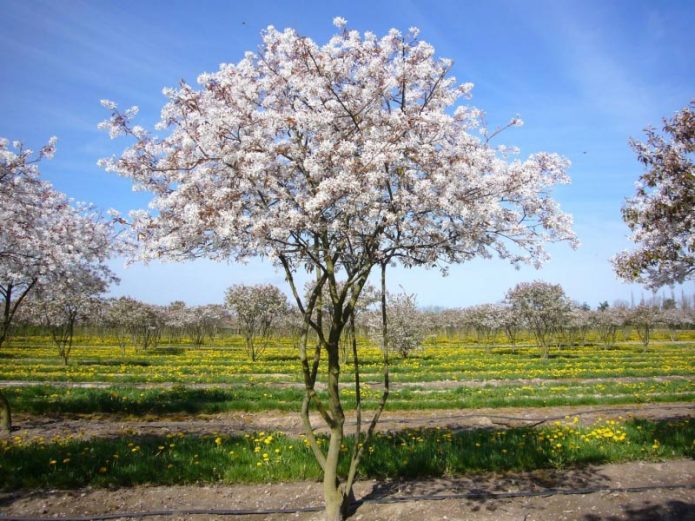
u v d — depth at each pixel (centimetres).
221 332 6331
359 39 710
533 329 3638
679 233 878
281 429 1169
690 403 1488
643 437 941
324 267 636
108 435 1084
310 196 623
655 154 865
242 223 618
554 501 705
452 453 850
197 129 670
